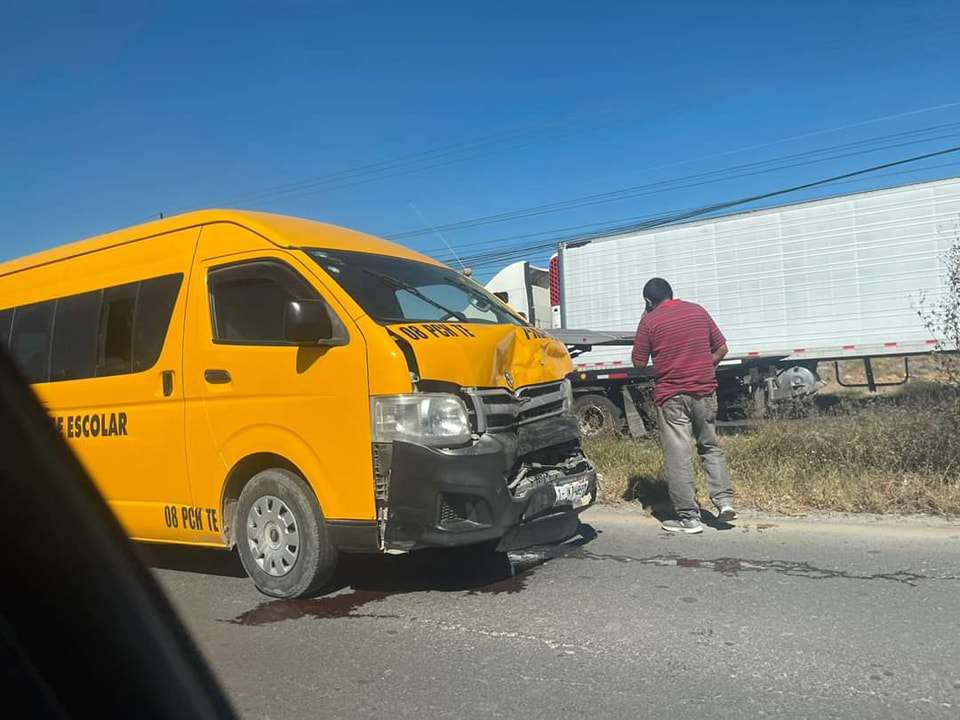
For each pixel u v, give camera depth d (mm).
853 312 12906
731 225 14031
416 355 4414
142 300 5520
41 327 6117
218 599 4898
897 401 8234
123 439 5492
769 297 13625
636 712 3238
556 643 3994
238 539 5016
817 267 13203
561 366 5645
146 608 4242
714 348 6312
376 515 4414
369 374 4406
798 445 7609
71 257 6125
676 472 6117
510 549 4695
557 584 4957
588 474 5375
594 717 3211
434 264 6035
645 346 6289
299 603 4762
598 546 5836
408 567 5449
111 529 4656
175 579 5438
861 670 3547
